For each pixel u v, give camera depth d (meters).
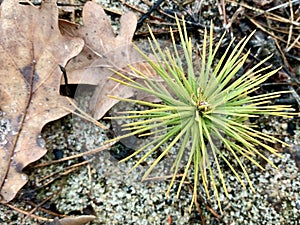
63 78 0.14
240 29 0.17
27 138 0.14
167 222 0.14
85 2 0.16
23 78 0.14
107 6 0.16
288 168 0.16
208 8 0.17
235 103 0.12
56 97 0.14
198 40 0.16
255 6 0.17
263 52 0.16
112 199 0.14
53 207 0.14
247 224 0.15
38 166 0.14
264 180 0.15
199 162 0.13
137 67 0.15
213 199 0.15
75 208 0.14
